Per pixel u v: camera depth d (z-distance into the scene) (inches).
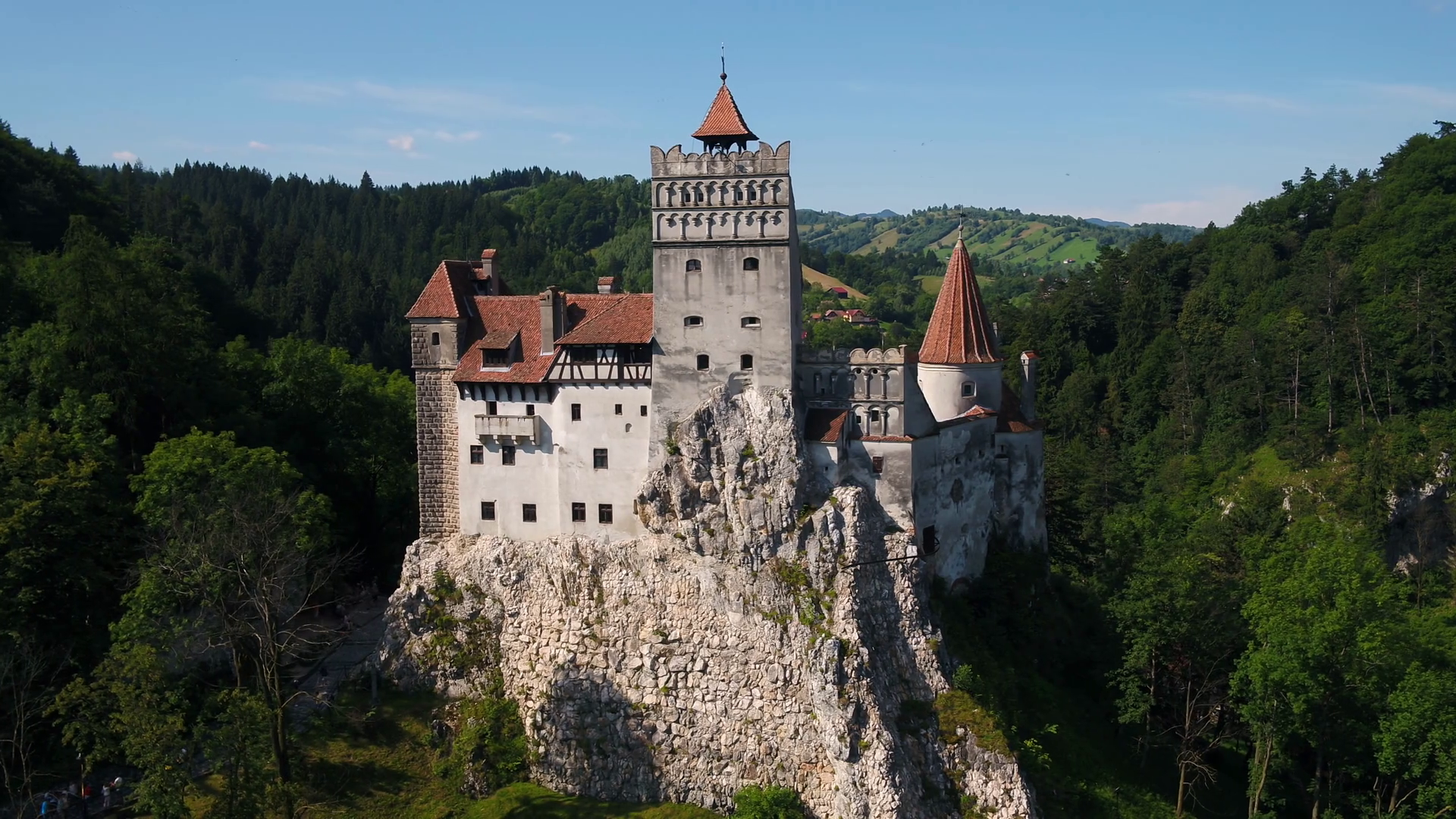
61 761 2556.6
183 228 6648.6
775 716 2684.5
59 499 2640.3
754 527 2768.2
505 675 2952.8
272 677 2443.4
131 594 2591.0
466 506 3075.8
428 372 3085.6
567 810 2704.2
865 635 2664.9
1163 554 3107.8
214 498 2812.5
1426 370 5000.0
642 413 2908.5
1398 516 4611.2
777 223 2770.7
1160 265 7012.8
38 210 4466.0
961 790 2578.7
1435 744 2556.6
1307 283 5787.4
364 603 3548.2
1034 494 3255.4
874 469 2805.1
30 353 3100.4
